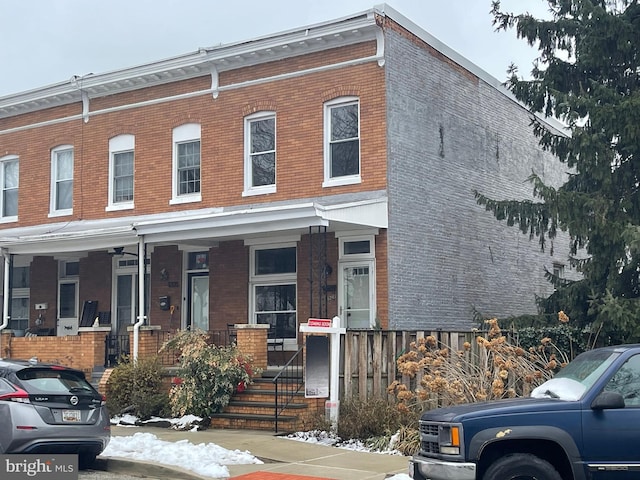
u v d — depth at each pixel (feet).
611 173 53.98
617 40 54.85
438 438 28.17
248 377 52.70
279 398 51.21
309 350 47.34
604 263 53.62
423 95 63.21
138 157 71.15
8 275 68.85
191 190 68.39
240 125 65.62
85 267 75.15
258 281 64.18
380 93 58.95
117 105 72.95
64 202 76.43
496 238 71.51
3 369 36.94
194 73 68.23
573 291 55.93
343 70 60.85
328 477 36.32
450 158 65.98
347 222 54.44
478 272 68.13
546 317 57.72
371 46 59.82
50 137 77.20
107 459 39.99
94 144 74.13
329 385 47.62
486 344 43.32
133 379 56.24
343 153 60.85
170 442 44.60
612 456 26.35
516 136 77.05
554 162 84.38
